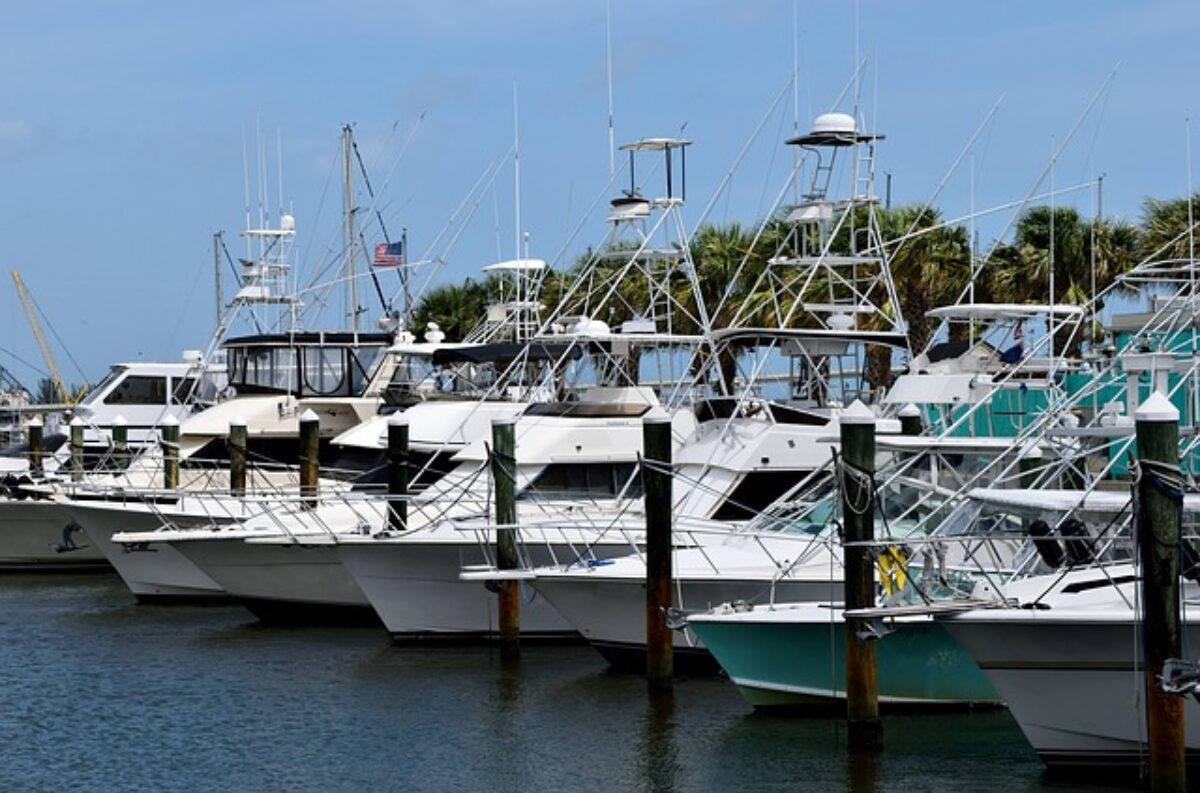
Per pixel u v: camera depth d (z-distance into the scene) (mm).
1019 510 23078
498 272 49625
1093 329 39250
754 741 23516
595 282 50781
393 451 32500
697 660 27891
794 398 34031
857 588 22344
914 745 22844
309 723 25719
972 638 20688
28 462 47812
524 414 34750
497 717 25578
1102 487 26484
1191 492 22547
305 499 33719
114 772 23328
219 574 34438
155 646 32438
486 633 31344
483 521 31531
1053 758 21016
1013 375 32000
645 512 26641
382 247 49969
